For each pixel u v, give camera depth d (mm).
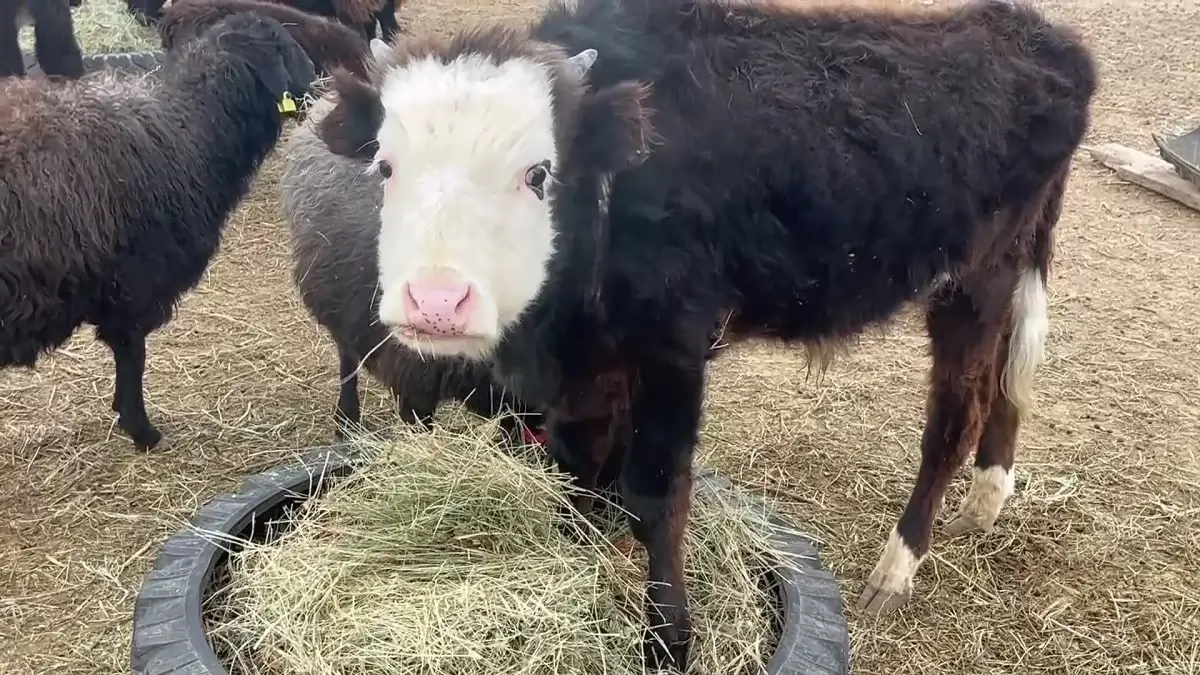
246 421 2469
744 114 1462
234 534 1587
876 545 2102
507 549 1589
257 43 2422
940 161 1572
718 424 2482
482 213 1226
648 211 1390
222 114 2361
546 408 1615
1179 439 2484
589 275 1375
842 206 1513
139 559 2014
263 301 3084
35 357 2160
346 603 1479
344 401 2365
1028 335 1942
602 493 1718
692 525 1671
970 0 1769
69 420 2457
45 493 2201
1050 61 1718
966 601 1970
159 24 3602
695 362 1466
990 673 1809
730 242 1470
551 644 1412
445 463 1704
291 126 3373
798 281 1537
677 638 1486
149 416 2465
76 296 2117
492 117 1244
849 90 1528
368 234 1966
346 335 2084
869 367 2768
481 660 1384
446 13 6367
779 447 2402
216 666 1312
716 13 1525
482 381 1893
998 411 2047
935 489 1916
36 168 2021
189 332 2875
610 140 1297
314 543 1571
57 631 1836
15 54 3516
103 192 2096
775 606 1563
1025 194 1728
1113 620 1929
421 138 1243
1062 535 2137
